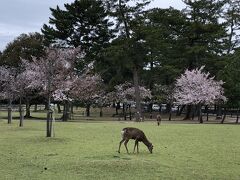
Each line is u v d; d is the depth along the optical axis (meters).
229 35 71.06
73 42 63.16
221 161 17.53
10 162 16.08
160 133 31.23
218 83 58.97
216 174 14.56
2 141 23.61
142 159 16.88
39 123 41.66
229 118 70.56
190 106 65.62
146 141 19.30
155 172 14.38
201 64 65.06
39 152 19.09
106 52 59.81
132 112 85.12
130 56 58.53
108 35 65.69
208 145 23.41
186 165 16.23
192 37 63.12
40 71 48.50
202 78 59.25
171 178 13.48
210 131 34.28
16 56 60.56
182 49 64.81
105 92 72.88
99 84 65.19
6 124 39.19
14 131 30.89
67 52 53.75
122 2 58.53
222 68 62.41
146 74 71.44
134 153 19.12
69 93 53.12
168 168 15.27
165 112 86.88
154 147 21.83
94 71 62.97
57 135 27.97
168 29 64.69
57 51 48.97
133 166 15.10
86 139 25.45
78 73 57.72
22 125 36.62
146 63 68.56
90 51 63.47
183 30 63.81
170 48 65.19
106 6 59.41
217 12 68.25
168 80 74.75
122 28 59.91
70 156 17.72
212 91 57.50
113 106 93.62
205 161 17.44
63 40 63.09
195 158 18.22
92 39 64.94
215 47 64.88
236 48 72.44
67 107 56.44
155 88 74.19
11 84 53.78
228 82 57.91
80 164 15.42
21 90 53.69
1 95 55.59
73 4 61.38
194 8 64.62
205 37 62.38
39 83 49.97
